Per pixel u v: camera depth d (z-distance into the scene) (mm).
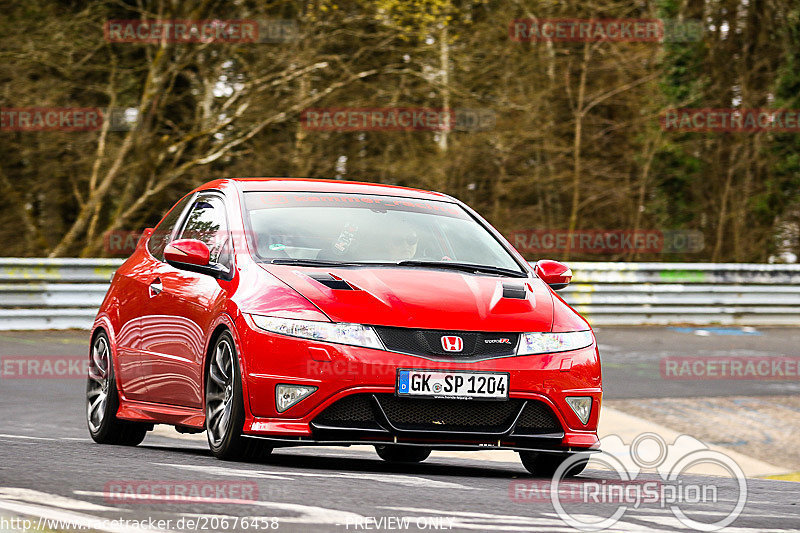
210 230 23719
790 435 33875
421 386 19375
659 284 71250
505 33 89188
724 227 110375
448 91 81188
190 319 22094
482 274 22656
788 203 110750
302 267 21250
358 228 23359
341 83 77000
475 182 97875
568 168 99062
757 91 107812
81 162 79438
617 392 40750
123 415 24734
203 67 79188
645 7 104625
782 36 108188
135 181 77188
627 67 95188
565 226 104750
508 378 19828
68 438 27078
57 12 77750
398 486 17562
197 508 14406
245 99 77938
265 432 19438
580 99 95375
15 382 39188
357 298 20031
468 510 15328
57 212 89688
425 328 19703
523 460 22516
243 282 21047
